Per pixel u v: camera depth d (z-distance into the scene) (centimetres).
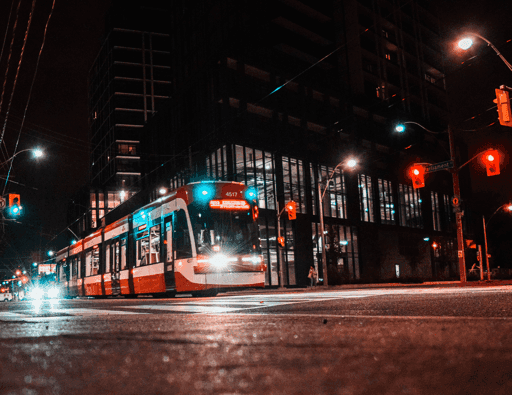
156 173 5528
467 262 7306
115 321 593
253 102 4356
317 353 290
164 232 1870
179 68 5619
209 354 296
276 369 239
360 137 5569
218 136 4200
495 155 2186
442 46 7788
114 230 2408
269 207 4275
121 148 9344
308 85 4978
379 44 6341
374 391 186
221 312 720
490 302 718
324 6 5716
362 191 5419
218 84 4294
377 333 383
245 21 4662
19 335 453
